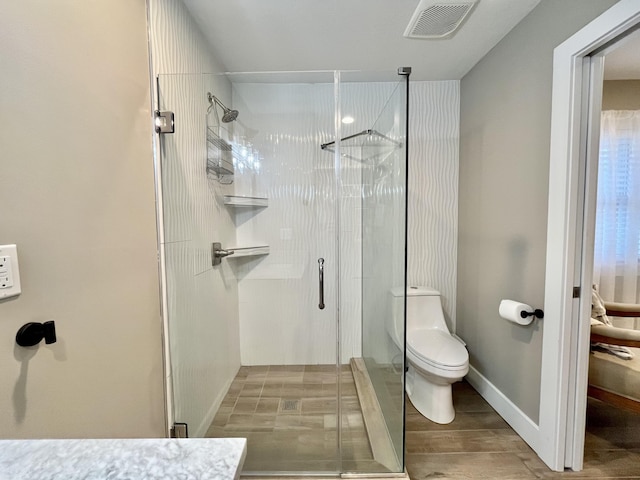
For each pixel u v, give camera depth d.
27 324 0.75
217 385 1.98
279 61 2.10
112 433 1.07
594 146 1.39
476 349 2.23
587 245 1.42
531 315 1.62
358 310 2.44
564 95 1.40
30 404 0.76
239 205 2.28
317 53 2.01
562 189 1.42
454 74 2.34
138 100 1.24
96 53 1.00
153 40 1.33
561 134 1.42
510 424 1.82
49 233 0.82
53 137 0.83
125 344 1.15
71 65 0.89
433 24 1.69
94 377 0.99
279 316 2.39
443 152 2.46
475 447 1.65
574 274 1.43
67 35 0.88
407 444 1.67
